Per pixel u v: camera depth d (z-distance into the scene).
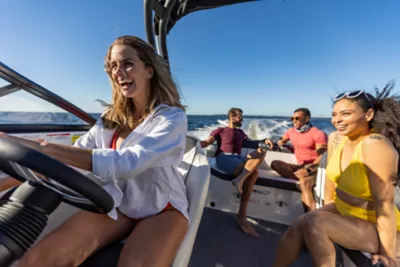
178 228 0.93
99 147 1.20
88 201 0.57
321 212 1.20
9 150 0.45
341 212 1.27
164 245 0.84
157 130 0.95
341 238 1.12
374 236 1.10
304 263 1.69
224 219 2.28
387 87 1.20
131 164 0.78
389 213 1.07
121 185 1.06
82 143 1.21
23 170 0.49
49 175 0.46
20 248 0.45
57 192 0.54
